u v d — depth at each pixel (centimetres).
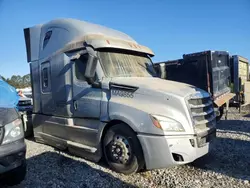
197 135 458
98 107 522
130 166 469
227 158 571
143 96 474
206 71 852
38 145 689
